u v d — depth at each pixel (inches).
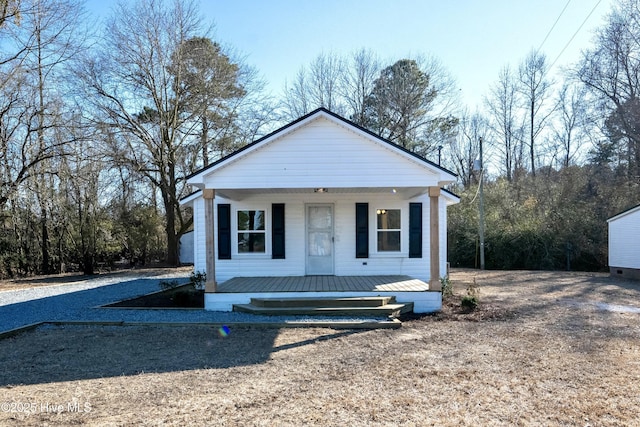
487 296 440.1
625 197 800.9
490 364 211.3
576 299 419.5
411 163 356.2
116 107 755.4
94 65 718.5
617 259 638.5
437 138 1110.4
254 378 193.5
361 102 1135.0
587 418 148.8
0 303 413.1
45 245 765.9
